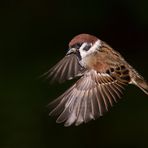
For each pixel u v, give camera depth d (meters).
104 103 6.18
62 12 13.95
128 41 13.89
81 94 6.26
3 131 11.90
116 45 13.89
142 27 13.85
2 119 12.04
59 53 13.55
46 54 13.48
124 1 13.81
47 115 12.06
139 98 12.33
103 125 12.05
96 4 13.89
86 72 6.44
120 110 12.22
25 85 12.62
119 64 6.56
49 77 6.61
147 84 6.56
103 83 6.33
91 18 13.91
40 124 11.98
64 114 6.15
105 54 6.65
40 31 13.83
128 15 13.85
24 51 13.50
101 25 13.91
